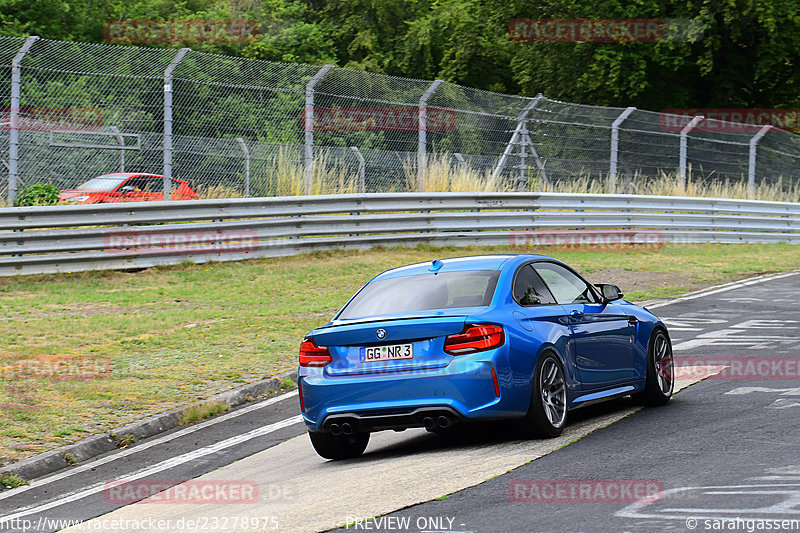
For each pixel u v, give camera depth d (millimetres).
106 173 32688
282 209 36094
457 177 41156
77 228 31969
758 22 70000
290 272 33781
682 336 23703
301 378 13812
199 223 34312
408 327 13094
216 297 29625
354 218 37844
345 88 37906
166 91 33469
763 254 44125
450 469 12156
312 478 12906
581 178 45406
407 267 15344
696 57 72438
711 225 47625
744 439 12586
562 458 12180
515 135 43188
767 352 20484
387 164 39625
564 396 13812
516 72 78188
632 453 12188
